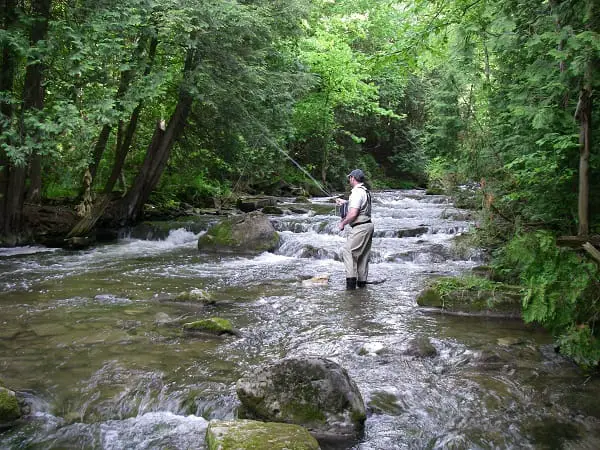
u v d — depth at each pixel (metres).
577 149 6.02
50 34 10.55
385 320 6.30
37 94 11.10
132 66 11.60
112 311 6.59
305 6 15.34
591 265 4.54
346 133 30.47
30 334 5.62
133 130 13.80
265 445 3.24
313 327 5.99
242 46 13.85
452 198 8.87
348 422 3.71
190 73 12.83
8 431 3.73
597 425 3.72
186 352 5.11
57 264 10.18
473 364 4.85
